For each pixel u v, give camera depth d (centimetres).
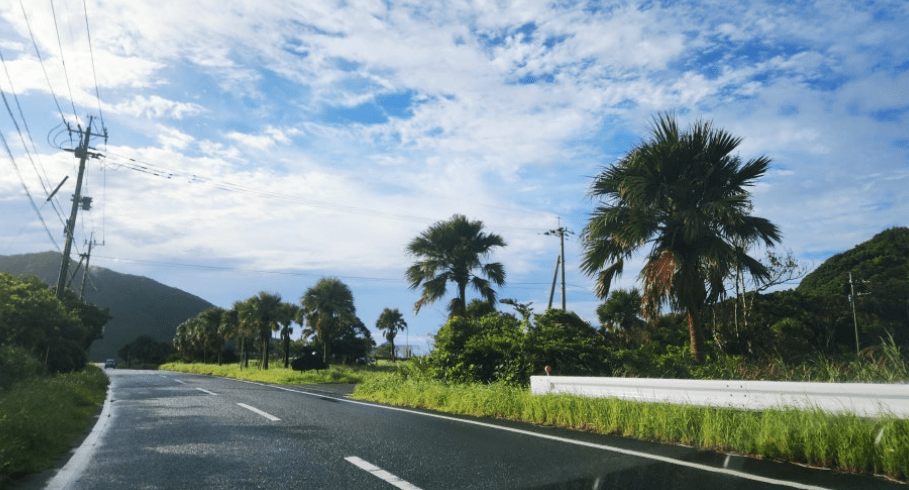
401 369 1658
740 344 1468
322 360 3484
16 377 1375
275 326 5091
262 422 827
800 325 2064
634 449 545
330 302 4375
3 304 1914
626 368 1220
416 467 480
